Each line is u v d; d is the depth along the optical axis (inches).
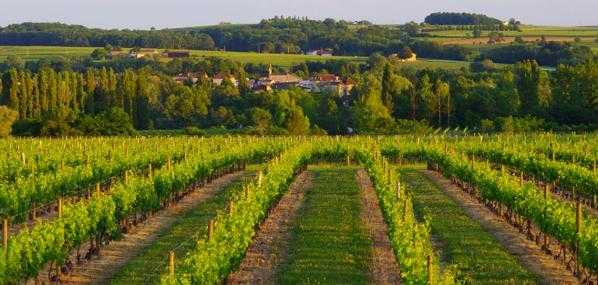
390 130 3353.8
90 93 4013.3
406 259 721.6
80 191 1369.3
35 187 1194.0
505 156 1796.3
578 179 1348.4
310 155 2043.6
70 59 7106.3
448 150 1833.2
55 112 3211.1
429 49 7391.7
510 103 3713.1
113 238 981.2
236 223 863.1
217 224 800.9
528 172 1624.0
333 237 1038.4
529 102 3850.9
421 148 2079.2
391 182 1219.2
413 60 7017.7
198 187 1589.6
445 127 3811.5
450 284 647.8
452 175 1652.3
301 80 6230.3
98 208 938.7
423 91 3907.5
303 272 850.8
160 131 3408.0
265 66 7052.2
